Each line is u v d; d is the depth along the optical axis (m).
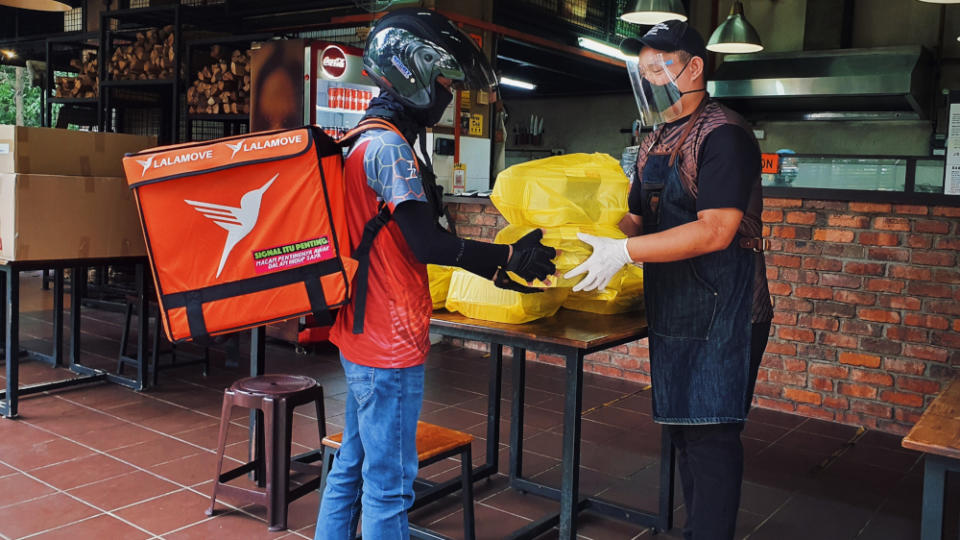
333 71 5.49
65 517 2.85
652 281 2.29
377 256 1.87
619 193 2.41
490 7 6.56
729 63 8.49
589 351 2.36
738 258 2.20
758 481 3.45
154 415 4.08
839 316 4.25
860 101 8.22
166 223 1.82
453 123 6.16
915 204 3.97
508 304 2.45
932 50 8.20
